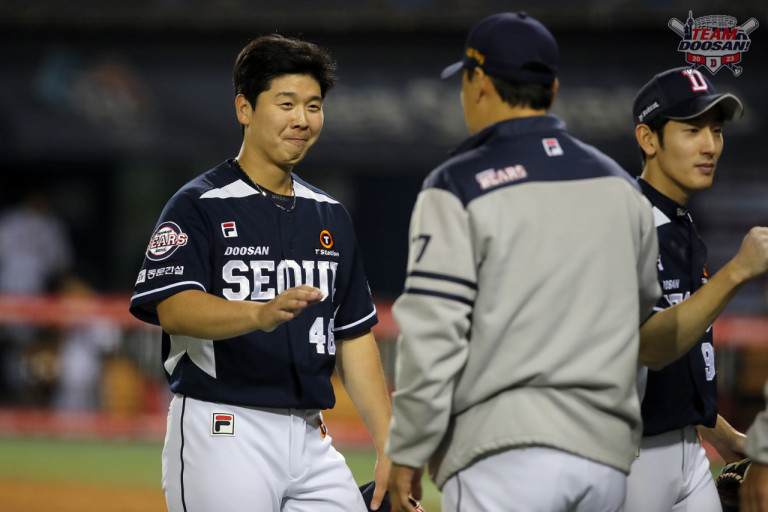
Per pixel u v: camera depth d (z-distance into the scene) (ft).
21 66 126.93
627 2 117.08
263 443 34.19
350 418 103.71
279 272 35.19
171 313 32.96
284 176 36.14
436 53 124.77
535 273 27.76
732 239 127.24
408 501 29.43
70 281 124.06
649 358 31.55
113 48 126.31
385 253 152.46
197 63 127.54
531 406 27.78
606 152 125.18
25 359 112.16
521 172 28.37
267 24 122.93
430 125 128.06
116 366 111.75
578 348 27.78
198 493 33.78
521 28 29.55
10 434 107.34
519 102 29.53
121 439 105.91
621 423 28.55
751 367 94.89
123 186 153.28
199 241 34.30
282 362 34.50
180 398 34.76
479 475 28.35
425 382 27.20
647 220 29.68
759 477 28.50
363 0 122.83
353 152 132.16
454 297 27.32
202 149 132.46
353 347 38.52
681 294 34.99
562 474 27.58
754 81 116.57
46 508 69.05
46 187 152.76
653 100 35.22
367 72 126.52
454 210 27.81
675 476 35.09
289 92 34.58
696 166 34.68
